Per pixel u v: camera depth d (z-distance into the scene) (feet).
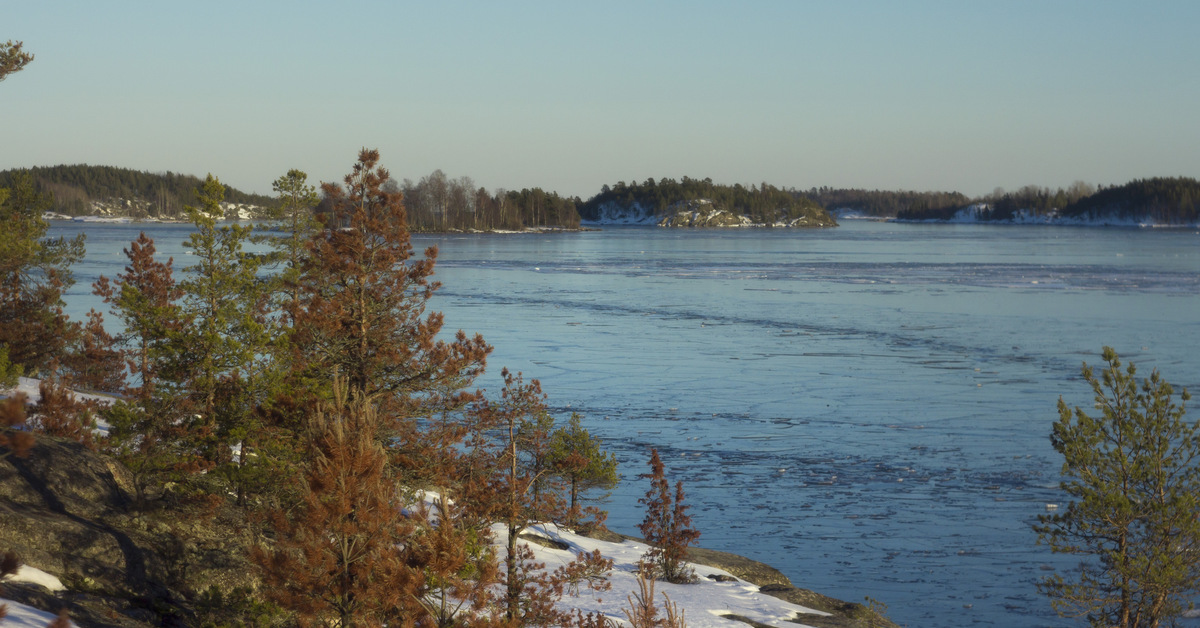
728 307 320.50
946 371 192.44
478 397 67.26
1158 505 61.77
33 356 88.69
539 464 71.56
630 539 90.38
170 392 63.87
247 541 53.83
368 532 37.11
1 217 90.79
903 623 72.02
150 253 79.82
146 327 66.59
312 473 37.22
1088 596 67.21
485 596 38.60
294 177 87.81
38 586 39.37
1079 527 64.54
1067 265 497.87
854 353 218.38
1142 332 244.63
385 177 66.54
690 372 192.13
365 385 63.26
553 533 85.05
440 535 37.45
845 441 133.39
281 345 64.03
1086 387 173.17
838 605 74.23
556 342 236.22
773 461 122.52
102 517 49.70
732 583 76.64
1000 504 103.91
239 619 45.19
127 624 39.58
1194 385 169.27
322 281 65.57
